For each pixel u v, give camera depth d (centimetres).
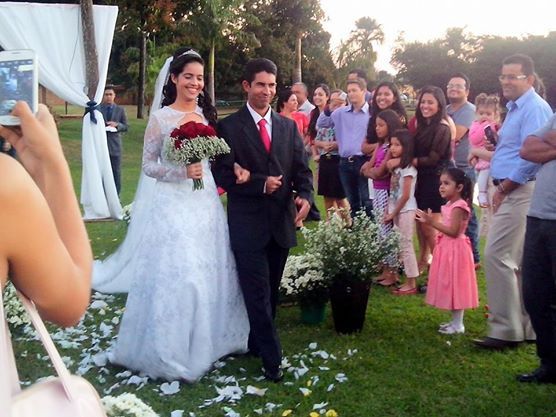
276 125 457
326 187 905
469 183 533
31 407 124
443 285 534
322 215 1098
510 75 484
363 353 496
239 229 444
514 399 420
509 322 497
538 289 426
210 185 454
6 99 144
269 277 462
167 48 3328
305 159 467
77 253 134
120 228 972
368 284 532
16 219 118
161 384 433
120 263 650
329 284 530
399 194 650
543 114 480
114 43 4322
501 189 483
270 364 442
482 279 709
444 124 656
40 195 123
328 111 918
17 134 142
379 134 691
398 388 438
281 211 452
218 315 452
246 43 3925
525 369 464
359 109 807
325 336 532
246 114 455
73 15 1065
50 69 1062
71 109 3994
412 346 510
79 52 1071
